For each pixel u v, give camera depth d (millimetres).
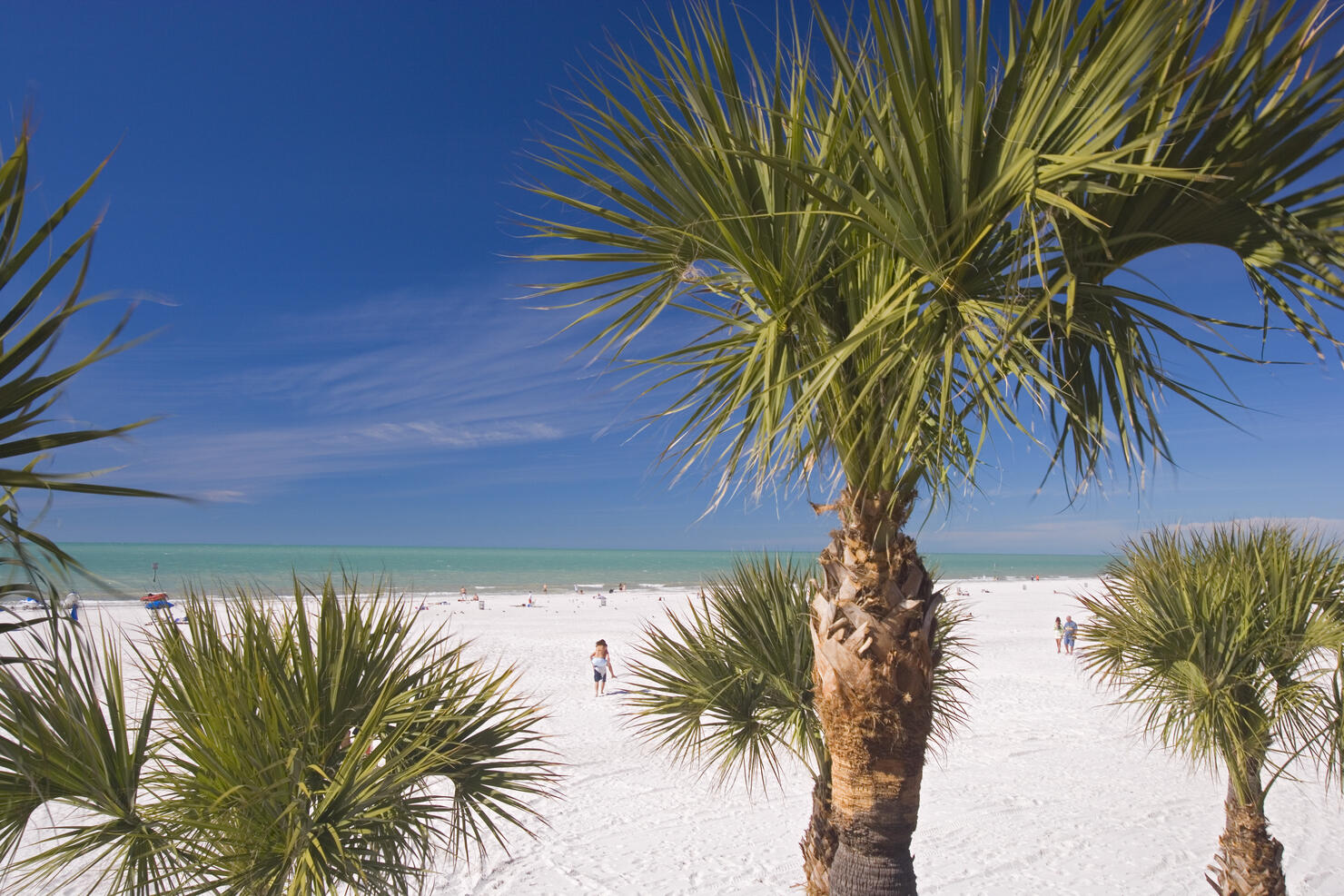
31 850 6227
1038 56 1951
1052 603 47594
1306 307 2170
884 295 2320
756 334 2693
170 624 2812
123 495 1219
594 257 2773
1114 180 2166
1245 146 2039
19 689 2117
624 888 6559
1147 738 11609
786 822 8148
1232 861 4773
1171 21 1795
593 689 15898
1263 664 4461
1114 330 2486
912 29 1969
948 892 6609
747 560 4547
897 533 2865
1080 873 6973
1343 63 1851
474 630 27969
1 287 1126
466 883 6578
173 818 2430
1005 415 2221
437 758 2641
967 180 2059
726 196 2438
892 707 2801
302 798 2439
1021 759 10734
